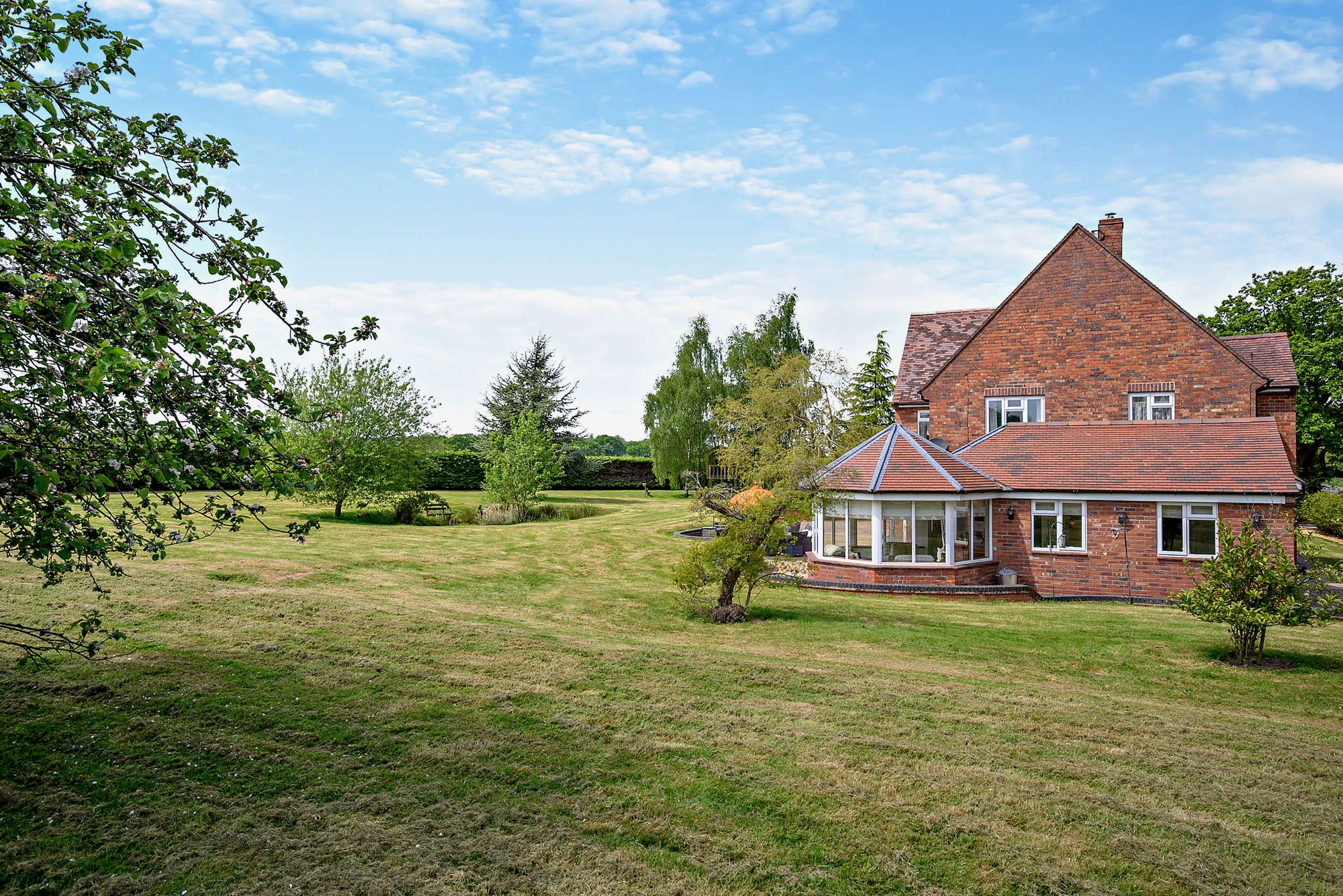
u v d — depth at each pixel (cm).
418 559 2258
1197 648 1480
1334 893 586
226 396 574
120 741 759
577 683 1030
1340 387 4078
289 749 767
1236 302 4591
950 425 3003
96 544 577
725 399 3466
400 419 3400
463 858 586
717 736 859
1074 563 2294
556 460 4156
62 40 564
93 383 410
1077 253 2866
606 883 563
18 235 517
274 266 590
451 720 869
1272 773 816
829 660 1312
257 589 1501
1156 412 2761
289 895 532
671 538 3106
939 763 806
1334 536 3747
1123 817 696
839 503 2055
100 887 531
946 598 2164
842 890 569
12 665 949
